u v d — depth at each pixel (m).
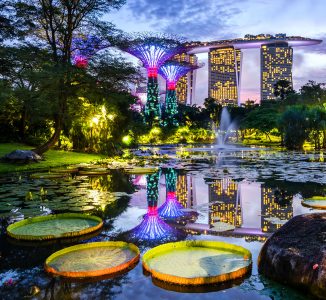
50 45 20.12
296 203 8.62
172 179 13.34
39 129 26.75
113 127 28.00
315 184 11.59
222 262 4.39
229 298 3.64
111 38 20.50
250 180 12.76
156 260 4.48
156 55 59.91
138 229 6.39
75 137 25.70
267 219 7.05
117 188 11.19
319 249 3.82
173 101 92.44
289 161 21.33
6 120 25.11
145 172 15.39
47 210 8.00
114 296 3.71
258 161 21.62
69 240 5.73
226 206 8.41
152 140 76.56
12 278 4.24
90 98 21.53
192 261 4.43
